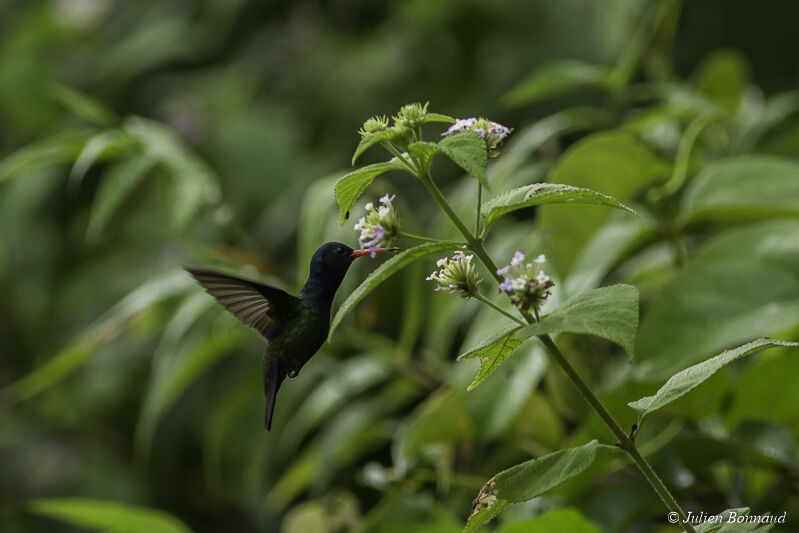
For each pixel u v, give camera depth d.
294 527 2.69
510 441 2.60
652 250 2.75
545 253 2.59
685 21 3.71
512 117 3.42
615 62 3.26
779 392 2.54
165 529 2.62
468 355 2.37
